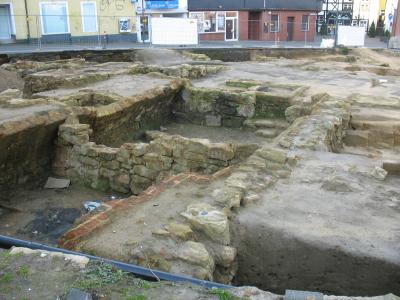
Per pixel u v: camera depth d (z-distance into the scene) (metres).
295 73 14.86
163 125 11.42
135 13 25.38
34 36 22.06
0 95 9.59
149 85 11.31
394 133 8.03
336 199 4.67
